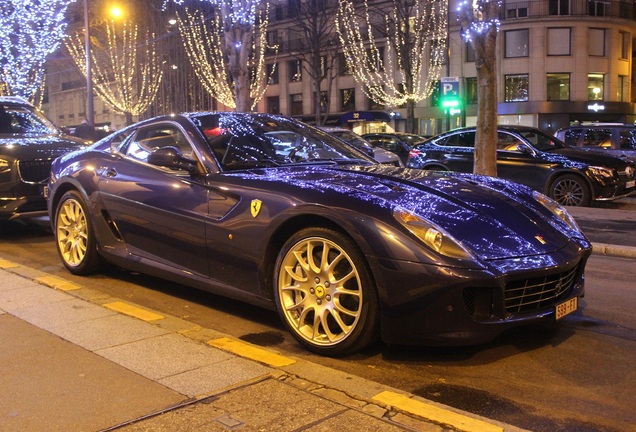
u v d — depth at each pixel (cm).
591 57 4288
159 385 316
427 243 340
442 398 326
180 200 457
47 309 452
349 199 367
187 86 4456
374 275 346
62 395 304
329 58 4834
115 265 563
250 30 1853
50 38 2203
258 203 404
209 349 371
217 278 437
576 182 1151
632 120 4531
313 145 520
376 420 278
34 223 922
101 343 379
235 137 485
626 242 767
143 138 527
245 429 269
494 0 1056
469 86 4284
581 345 407
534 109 4256
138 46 4181
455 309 335
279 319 462
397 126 4672
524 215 398
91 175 545
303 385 319
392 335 348
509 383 346
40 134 859
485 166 1105
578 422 300
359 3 4412
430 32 4047
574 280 400
